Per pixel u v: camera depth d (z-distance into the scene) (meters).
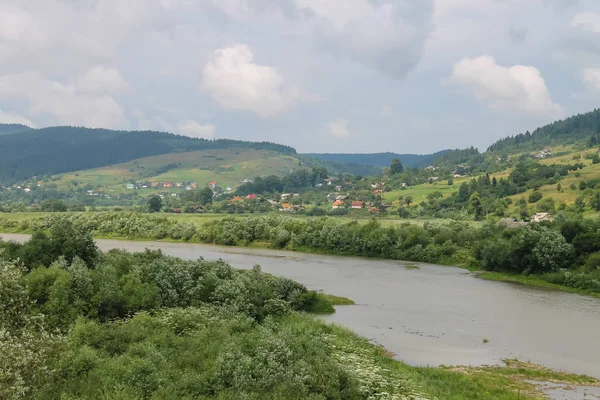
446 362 37.78
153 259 49.12
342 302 58.31
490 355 39.94
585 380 34.56
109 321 34.56
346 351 35.31
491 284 75.25
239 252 109.12
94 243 48.91
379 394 26.28
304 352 30.42
